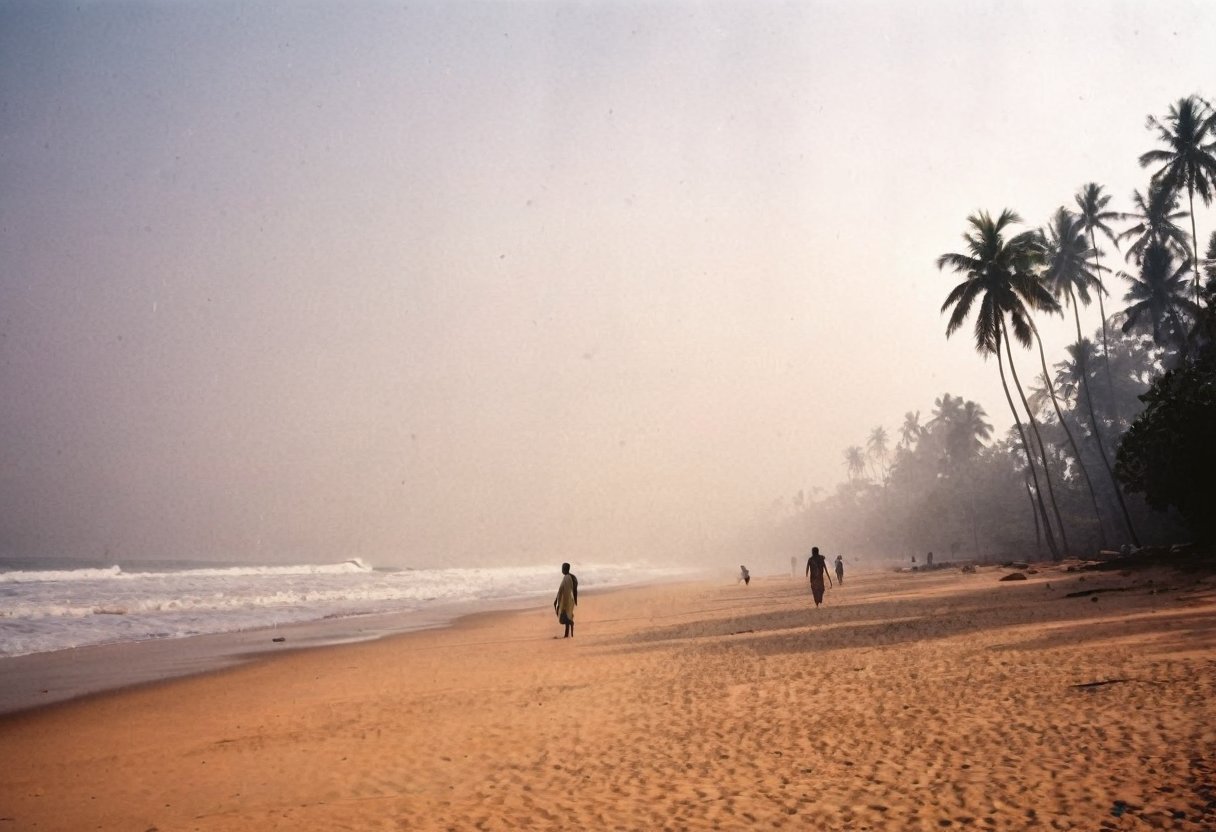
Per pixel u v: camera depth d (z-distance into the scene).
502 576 98.69
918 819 6.18
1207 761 6.59
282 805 7.75
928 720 9.31
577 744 9.70
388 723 11.73
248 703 14.53
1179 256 59.16
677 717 10.84
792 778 7.59
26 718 13.69
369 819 7.13
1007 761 7.39
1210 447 30.53
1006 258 47.16
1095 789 6.35
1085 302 59.78
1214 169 49.62
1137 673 10.30
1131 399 82.00
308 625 31.09
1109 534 73.62
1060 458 99.62
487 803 7.49
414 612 38.00
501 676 16.14
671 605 37.56
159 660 21.12
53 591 50.53
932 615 21.75
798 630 20.81
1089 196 59.03
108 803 8.22
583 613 35.03
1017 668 11.84
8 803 8.38
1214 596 18.19
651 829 6.46
